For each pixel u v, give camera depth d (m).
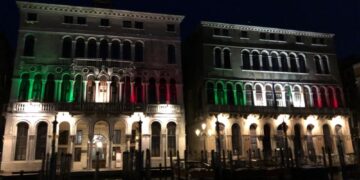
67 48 34.84
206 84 37.78
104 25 36.31
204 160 31.33
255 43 41.06
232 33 40.53
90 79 34.56
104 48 35.81
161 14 37.81
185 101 43.94
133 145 33.72
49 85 33.47
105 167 34.00
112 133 33.25
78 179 27.45
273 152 36.22
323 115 40.41
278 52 41.78
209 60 38.66
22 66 32.97
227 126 36.81
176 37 38.03
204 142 33.69
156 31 37.66
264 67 40.91
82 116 32.84
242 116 37.44
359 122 44.16
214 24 39.81
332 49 44.44
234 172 25.19
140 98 35.44
